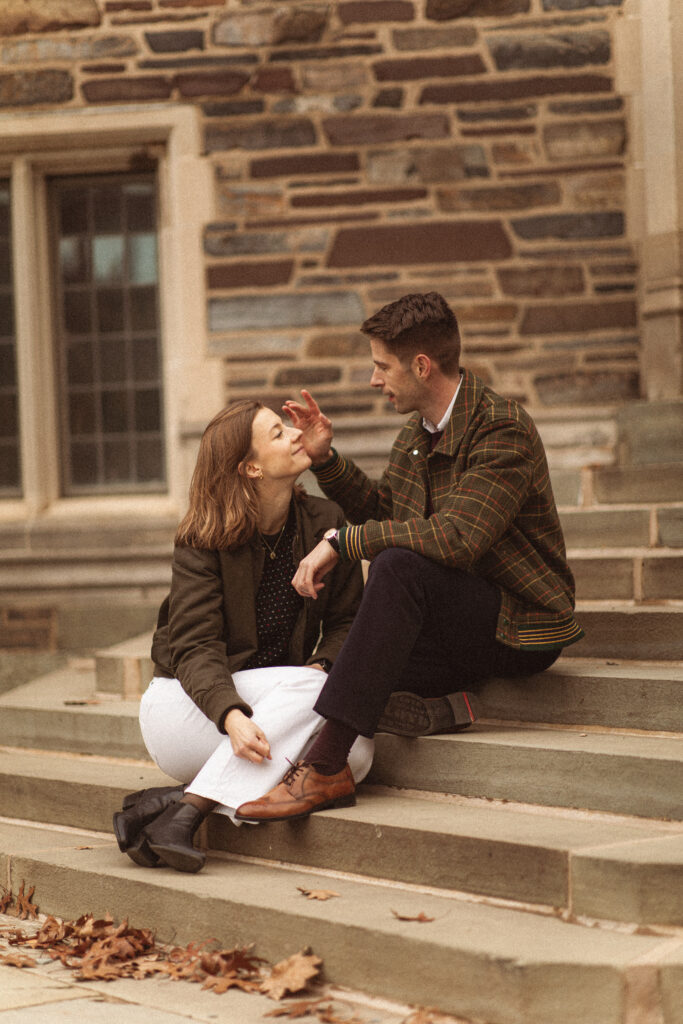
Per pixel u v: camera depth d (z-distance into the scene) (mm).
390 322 3020
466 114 5645
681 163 5391
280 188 5742
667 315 5406
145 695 3045
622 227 5574
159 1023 2232
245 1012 2295
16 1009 2318
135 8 5781
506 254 5633
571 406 5590
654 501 4395
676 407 4938
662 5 5367
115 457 6086
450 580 2865
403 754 3066
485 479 2895
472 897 2543
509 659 3064
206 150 5770
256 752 2734
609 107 5566
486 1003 2174
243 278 5766
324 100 5711
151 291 6055
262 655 3074
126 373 6074
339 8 5688
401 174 5684
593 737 2963
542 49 5598
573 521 4273
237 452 2943
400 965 2301
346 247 5715
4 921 3025
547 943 2230
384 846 2684
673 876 2293
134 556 5734
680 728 2928
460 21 5641
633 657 3449
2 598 5832
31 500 5957
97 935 2740
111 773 3580
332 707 2752
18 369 6035
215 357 5777
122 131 5809
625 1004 2098
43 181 6047
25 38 5852
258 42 5734
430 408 3100
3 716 4254
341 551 2875
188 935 2656
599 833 2561
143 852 2830
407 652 2787
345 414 5703
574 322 5598
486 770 2895
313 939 2436
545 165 5609
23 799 3578
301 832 2840
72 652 5738
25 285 5965
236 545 2938
